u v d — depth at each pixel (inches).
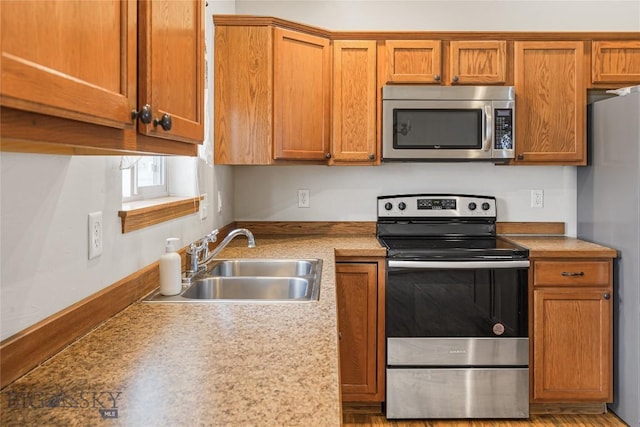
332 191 121.6
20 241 34.4
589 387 98.9
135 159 55.4
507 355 97.6
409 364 98.2
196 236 84.4
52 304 38.5
